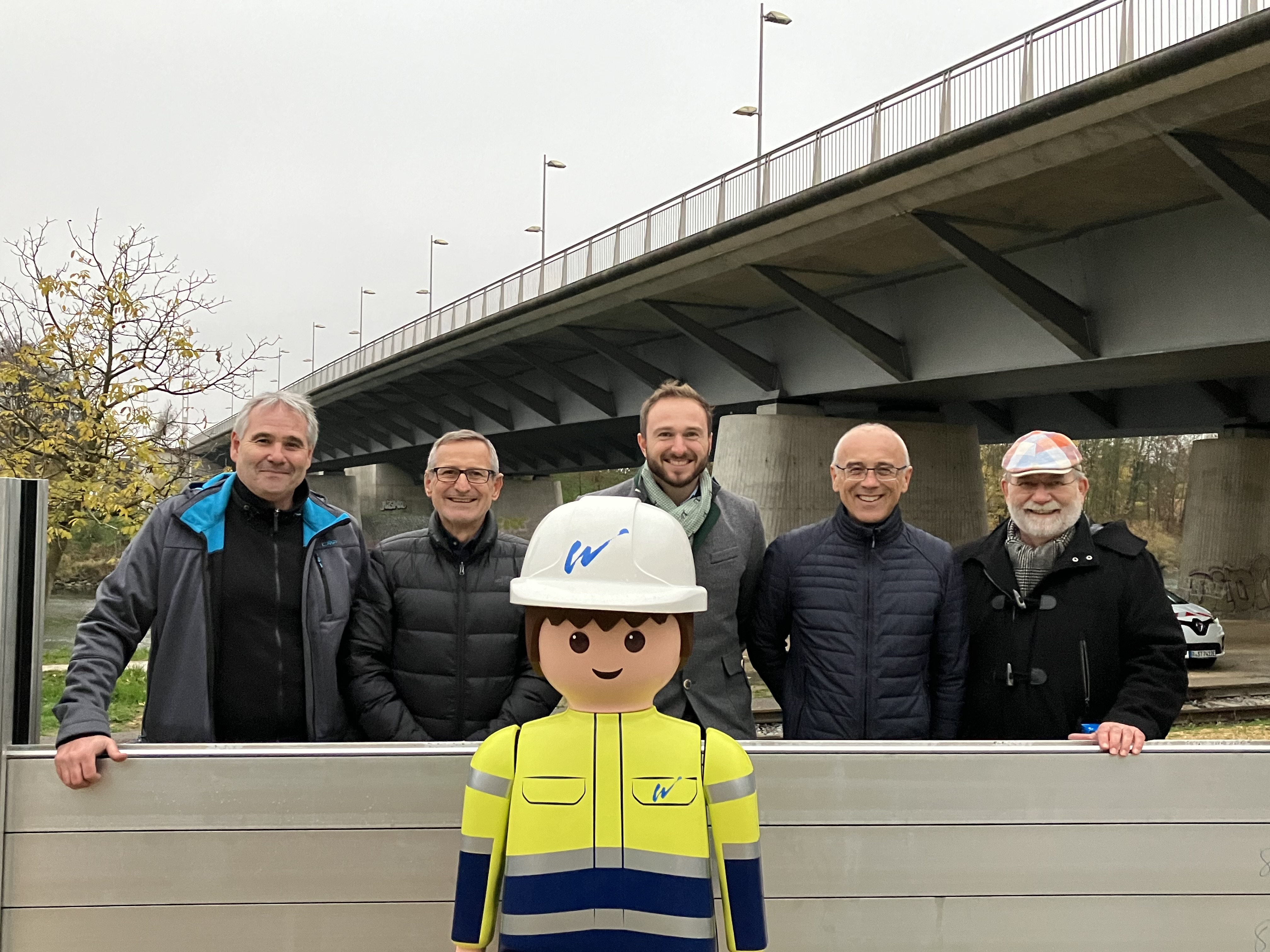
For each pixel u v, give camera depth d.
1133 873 2.17
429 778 2.11
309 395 46.28
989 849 2.16
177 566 2.77
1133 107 10.68
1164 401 21.55
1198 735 8.91
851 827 2.13
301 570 2.88
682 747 1.76
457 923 1.77
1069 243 15.09
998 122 11.94
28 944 2.05
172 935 2.07
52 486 13.49
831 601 3.14
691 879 1.70
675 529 1.79
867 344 18.03
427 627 2.98
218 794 2.08
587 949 1.69
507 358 30.23
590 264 22.44
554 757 1.74
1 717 2.07
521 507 50.94
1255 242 12.41
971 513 22.16
